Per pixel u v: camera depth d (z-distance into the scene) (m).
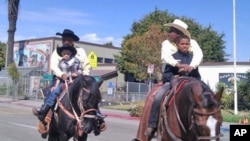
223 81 37.44
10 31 45.84
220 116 4.50
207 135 4.43
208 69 38.66
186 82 5.35
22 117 21.39
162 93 5.83
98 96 6.95
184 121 5.08
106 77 54.19
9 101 37.50
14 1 45.09
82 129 6.88
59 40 53.34
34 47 55.03
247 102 29.67
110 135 14.61
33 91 41.38
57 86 7.84
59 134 7.88
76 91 7.11
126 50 51.34
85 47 58.38
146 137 6.09
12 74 40.53
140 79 49.44
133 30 62.00
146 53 48.69
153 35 49.50
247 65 36.06
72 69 7.96
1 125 16.89
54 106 7.76
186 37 6.07
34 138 12.95
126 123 20.28
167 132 5.48
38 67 50.56
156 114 5.82
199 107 4.56
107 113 25.78
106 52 61.56
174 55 6.12
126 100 37.69
